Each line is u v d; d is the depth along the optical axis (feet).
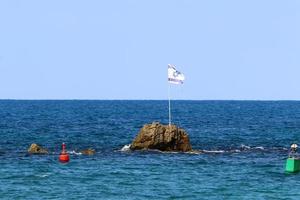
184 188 418.31
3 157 551.18
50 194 396.98
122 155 568.41
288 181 446.19
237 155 587.68
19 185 424.05
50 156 560.61
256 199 388.37
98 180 443.32
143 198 387.34
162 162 526.16
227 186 426.10
